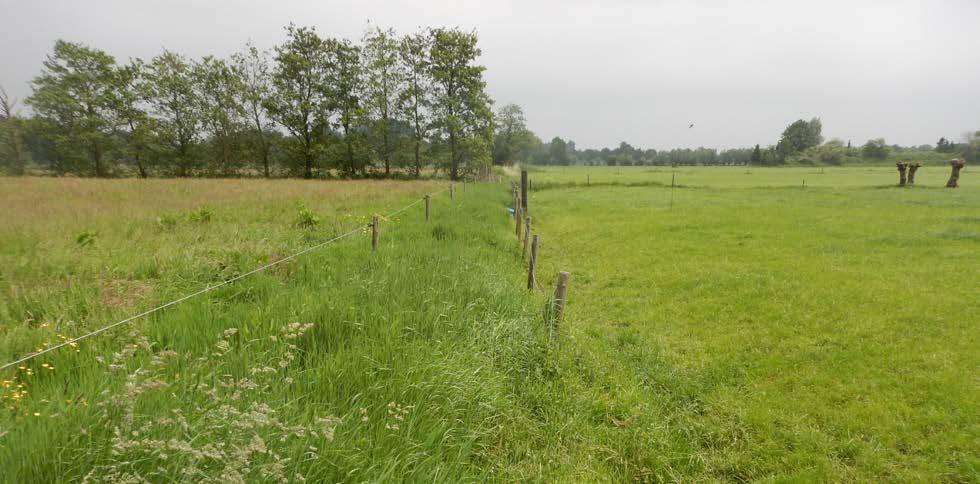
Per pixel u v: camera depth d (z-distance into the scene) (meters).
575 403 4.41
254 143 49.41
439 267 7.16
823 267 10.66
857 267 10.62
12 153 41.38
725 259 11.84
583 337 6.39
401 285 5.89
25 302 4.93
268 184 27.64
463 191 25.44
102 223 10.32
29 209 12.55
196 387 3.03
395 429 3.01
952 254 11.59
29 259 6.78
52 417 2.36
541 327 5.71
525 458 3.65
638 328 7.27
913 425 4.54
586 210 23.84
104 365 3.32
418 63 47.34
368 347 3.99
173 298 5.31
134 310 4.80
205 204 15.16
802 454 4.16
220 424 2.46
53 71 43.72
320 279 6.09
